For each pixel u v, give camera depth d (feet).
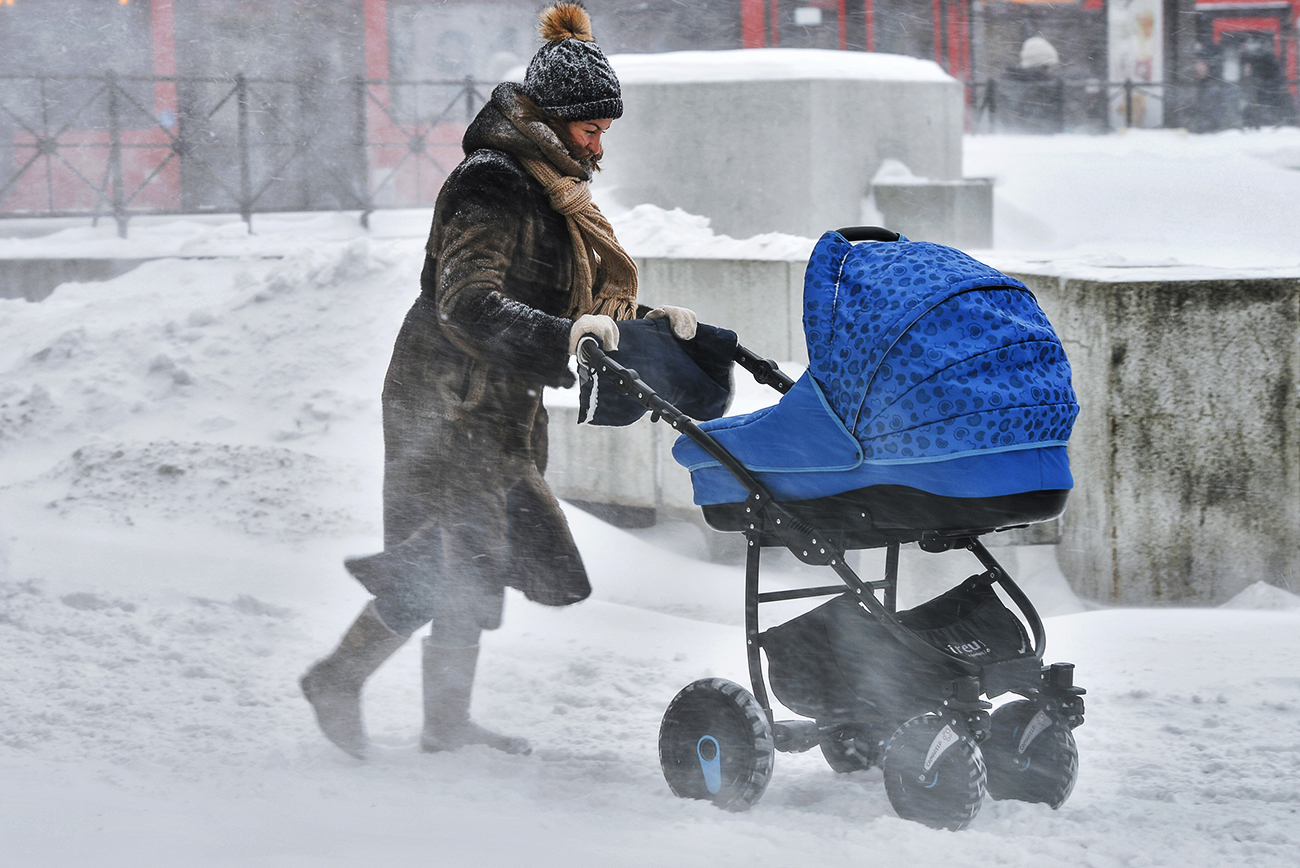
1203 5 186.60
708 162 91.66
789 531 23.56
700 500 25.03
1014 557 46.88
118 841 19.60
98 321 67.56
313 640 36.94
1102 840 21.59
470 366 26.61
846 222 93.04
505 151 26.48
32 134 105.19
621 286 27.61
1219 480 43.98
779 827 22.21
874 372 22.29
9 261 93.66
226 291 69.92
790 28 127.75
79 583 41.55
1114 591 44.19
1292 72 187.42
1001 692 23.00
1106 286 43.34
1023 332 22.38
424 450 26.73
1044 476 22.34
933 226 92.38
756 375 27.02
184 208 107.86
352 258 64.64
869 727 25.05
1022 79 172.65
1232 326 43.62
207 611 39.14
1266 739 28.09
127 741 27.94
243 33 111.55
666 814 23.11
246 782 24.56
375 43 111.86
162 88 107.65
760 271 54.65
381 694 32.35
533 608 40.50
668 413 23.93
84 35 111.75
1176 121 182.80
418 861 18.75
